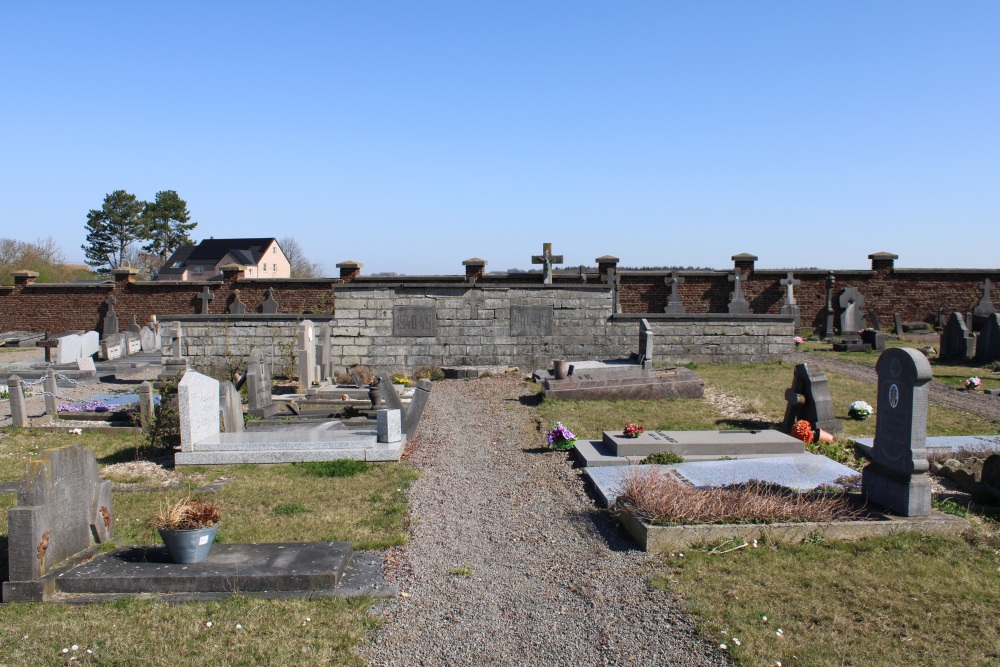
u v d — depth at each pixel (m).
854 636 5.72
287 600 6.56
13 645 5.71
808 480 9.66
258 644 5.75
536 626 6.14
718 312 31.14
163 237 95.75
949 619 5.96
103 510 7.60
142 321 33.12
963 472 9.67
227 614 6.26
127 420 15.36
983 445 11.48
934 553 7.28
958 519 7.93
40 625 6.03
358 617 6.25
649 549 7.71
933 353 23.05
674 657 5.56
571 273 31.97
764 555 7.36
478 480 10.88
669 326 21.98
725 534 7.73
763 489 8.99
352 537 8.27
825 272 31.25
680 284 31.14
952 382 18.09
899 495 8.12
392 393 13.95
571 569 7.34
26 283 33.91
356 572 7.25
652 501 8.30
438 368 21.91
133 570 6.86
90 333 26.80
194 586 6.73
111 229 91.94
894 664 5.31
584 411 15.59
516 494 10.11
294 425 14.07
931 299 31.25
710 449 11.48
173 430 12.69
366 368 21.77
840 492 8.95
